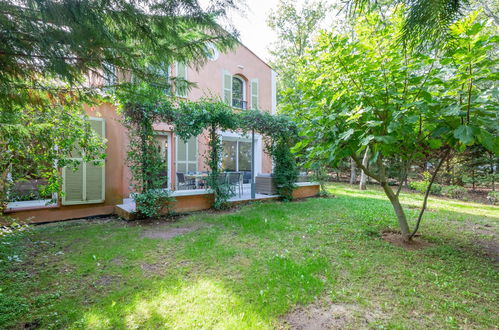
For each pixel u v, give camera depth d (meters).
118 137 6.05
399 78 3.11
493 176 10.28
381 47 3.58
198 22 1.76
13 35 1.42
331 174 16.70
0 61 1.62
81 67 1.83
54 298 2.27
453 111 2.67
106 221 5.24
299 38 16.34
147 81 2.27
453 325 1.91
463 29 2.14
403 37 1.44
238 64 10.47
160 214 5.52
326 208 6.41
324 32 3.54
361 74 3.38
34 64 1.69
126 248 3.56
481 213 6.32
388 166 13.08
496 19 8.56
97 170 5.66
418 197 9.34
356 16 1.52
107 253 3.36
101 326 1.87
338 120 3.63
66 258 3.20
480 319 1.99
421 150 3.95
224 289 2.41
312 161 4.12
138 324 1.90
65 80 1.85
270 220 5.12
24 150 3.84
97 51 1.73
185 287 2.46
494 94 2.68
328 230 4.42
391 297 2.30
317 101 3.93
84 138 4.43
